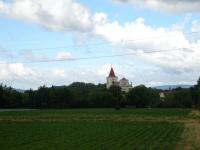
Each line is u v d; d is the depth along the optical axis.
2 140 48.00
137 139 49.31
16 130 66.62
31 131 64.00
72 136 53.66
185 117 114.38
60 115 126.19
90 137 52.06
